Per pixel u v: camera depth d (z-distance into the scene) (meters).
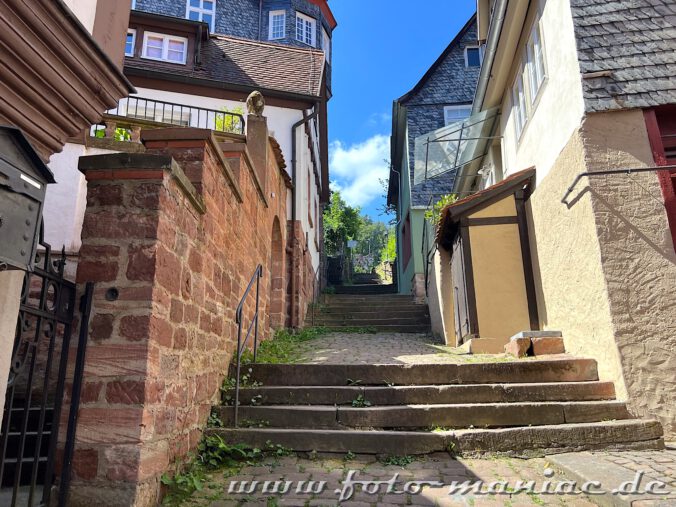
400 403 4.65
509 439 4.05
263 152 7.64
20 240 1.97
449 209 7.51
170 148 4.11
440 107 15.59
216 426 4.21
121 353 2.92
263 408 4.38
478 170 11.38
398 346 8.14
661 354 4.53
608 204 4.94
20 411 4.38
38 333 2.54
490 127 9.53
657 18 5.26
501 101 8.99
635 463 3.59
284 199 9.95
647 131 5.03
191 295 3.76
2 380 2.08
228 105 11.76
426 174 10.48
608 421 4.29
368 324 11.05
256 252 6.73
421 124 15.42
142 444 2.82
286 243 10.56
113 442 2.80
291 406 4.56
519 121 7.84
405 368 5.03
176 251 3.43
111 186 3.18
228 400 4.65
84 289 2.99
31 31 2.25
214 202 4.42
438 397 4.66
